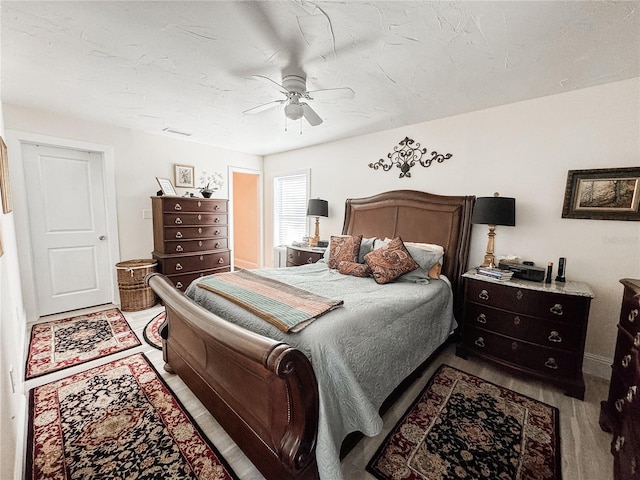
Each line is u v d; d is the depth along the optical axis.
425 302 2.18
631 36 1.62
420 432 1.68
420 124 3.26
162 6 1.45
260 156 5.39
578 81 2.19
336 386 1.34
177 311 1.68
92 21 1.58
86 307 3.66
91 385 2.08
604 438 1.66
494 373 2.35
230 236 4.97
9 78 2.29
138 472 1.40
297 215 4.96
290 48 1.81
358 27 1.59
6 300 1.72
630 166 2.14
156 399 1.94
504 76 2.12
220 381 1.59
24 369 2.26
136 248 3.93
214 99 2.68
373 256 2.73
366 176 3.82
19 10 1.48
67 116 3.24
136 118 3.28
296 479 1.17
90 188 3.59
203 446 1.57
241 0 1.40
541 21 1.51
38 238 3.27
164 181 4.03
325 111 2.90
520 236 2.65
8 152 2.93
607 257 2.26
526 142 2.58
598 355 2.32
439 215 3.06
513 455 1.53
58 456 1.48
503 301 2.32
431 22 1.54
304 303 1.76
